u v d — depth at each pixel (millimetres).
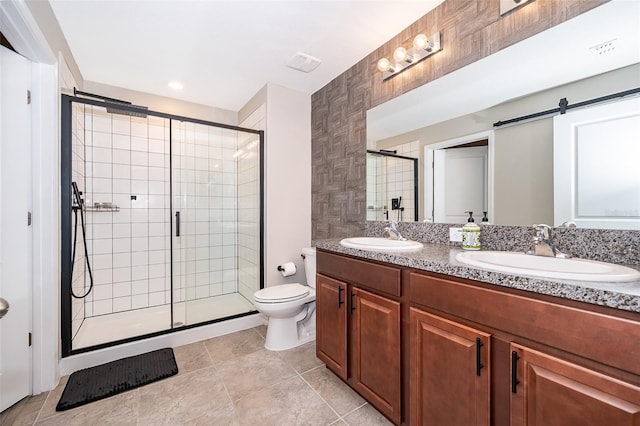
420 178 1804
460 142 1589
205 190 3004
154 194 2910
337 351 1642
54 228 1638
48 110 1615
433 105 1717
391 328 1293
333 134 2555
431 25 1703
